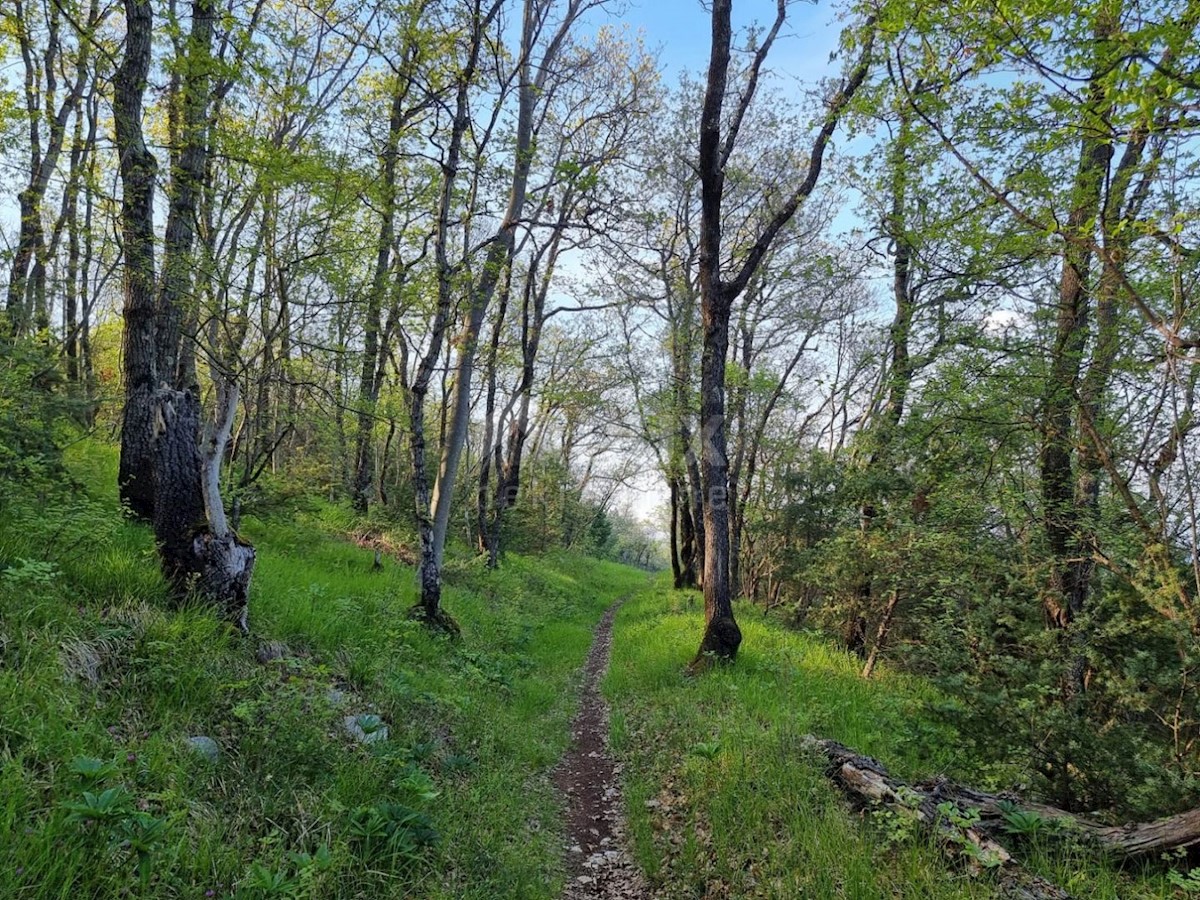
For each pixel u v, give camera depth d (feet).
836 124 31.45
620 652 41.06
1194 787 13.88
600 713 28.76
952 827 13.03
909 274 38.58
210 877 9.34
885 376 33.01
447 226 29.04
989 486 25.00
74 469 29.66
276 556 29.81
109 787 9.82
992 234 21.58
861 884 11.63
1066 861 12.43
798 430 75.41
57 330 51.31
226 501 30.42
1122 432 20.84
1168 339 13.20
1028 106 16.61
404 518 54.60
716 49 31.65
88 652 12.87
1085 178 17.70
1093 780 15.29
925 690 25.49
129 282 26.14
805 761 17.04
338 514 51.49
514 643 37.70
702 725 21.74
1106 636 18.21
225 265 22.16
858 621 38.58
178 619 15.39
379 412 37.93
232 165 22.45
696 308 64.18
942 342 26.53
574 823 17.87
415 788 13.08
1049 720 16.05
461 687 23.45
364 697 18.29
